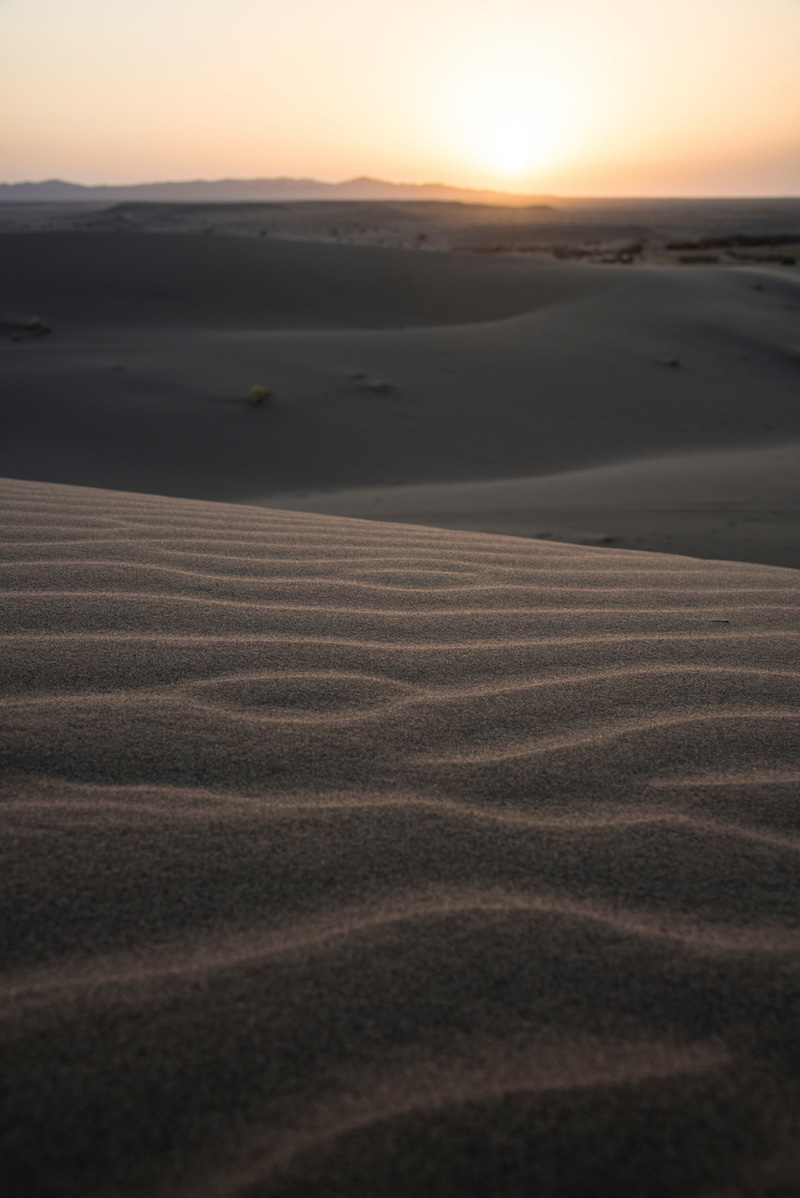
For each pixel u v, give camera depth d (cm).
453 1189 62
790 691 158
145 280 2278
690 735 138
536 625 194
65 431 1110
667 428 1219
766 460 939
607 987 83
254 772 121
